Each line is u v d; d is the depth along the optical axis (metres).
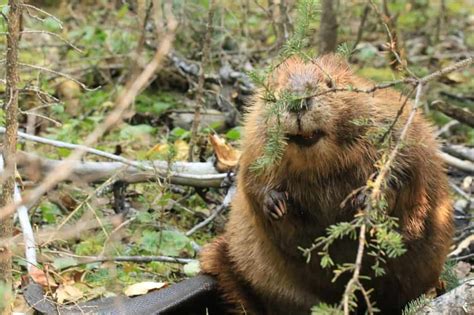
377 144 4.34
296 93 4.55
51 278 5.25
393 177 4.63
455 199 6.56
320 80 4.75
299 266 5.16
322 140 4.71
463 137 7.62
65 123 7.60
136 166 6.06
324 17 7.98
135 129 7.32
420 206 4.93
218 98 7.84
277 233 5.04
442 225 5.13
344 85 4.81
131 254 5.93
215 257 5.51
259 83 4.44
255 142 4.91
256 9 9.60
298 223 5.00
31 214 6.12
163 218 6.07
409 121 3.82
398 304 5.23
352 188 4.87
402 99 4.92
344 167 4.84
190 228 6.48
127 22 8.89
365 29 9.21
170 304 5.04
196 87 7.79
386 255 4.93
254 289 5.48
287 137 4.64
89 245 5.70
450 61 8.97
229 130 7.60
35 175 6.13
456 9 10.30
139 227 6.09
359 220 3.63
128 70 7.93
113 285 5.23
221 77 7.99
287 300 5.41
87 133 7.58
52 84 8.14
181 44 8.48
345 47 5.13
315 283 5.20
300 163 4.78
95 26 8.93
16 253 5.34
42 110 7.53
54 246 5.80
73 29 9.13
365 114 4.80
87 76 8.40
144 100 8.11
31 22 8.65
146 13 7.21
